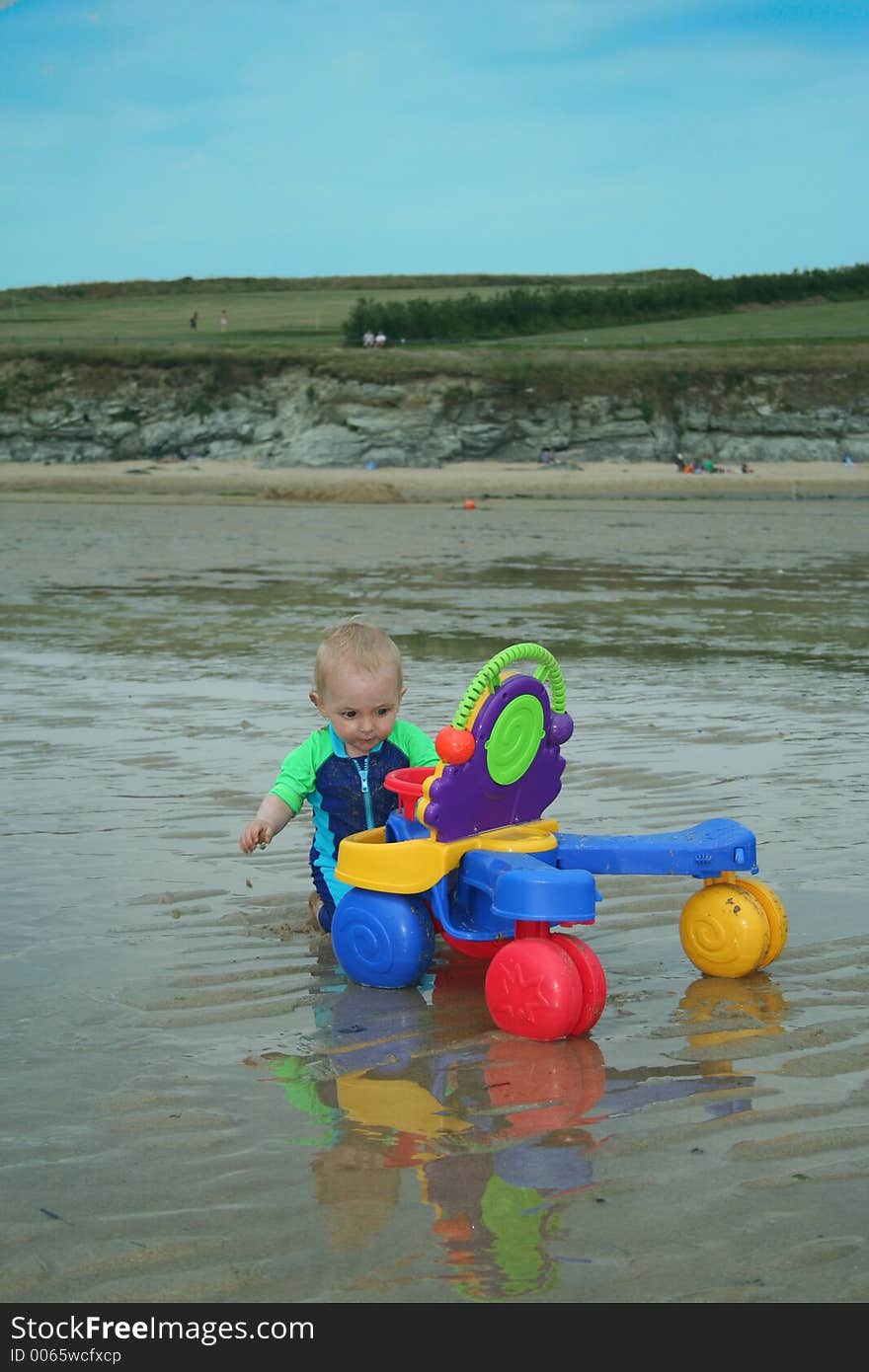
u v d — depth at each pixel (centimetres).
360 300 6494
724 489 4284
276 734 732
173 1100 303
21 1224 246
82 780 630
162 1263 234
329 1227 246
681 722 775
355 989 387
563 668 978
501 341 6400
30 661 990
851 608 1370
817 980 390
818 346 5819
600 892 480
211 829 550
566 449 5059
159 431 5069
